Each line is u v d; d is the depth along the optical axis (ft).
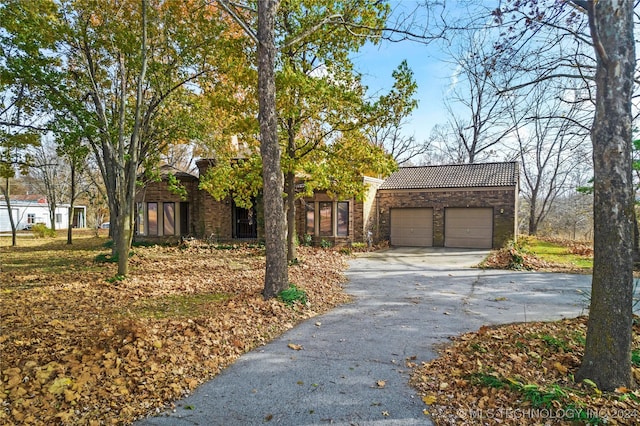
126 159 40.40
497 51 20.90
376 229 66.74
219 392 12.75
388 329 19.69
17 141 37.37
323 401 12.04
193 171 102.01
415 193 64.69
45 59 32.53
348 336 18.53
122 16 34.71
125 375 13.51
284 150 40.65
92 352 14.87
